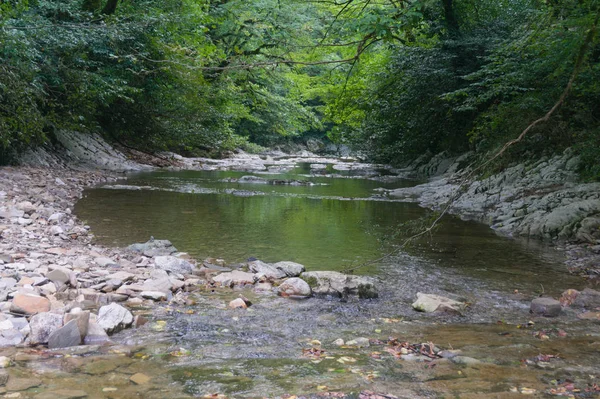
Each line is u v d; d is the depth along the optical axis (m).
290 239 7.75
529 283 5.73
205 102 23.11
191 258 6.26
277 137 42.19
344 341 3.85
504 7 17.30
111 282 4.82
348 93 21.31
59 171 13.88
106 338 3.67
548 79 11.85
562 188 10.41
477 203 11.11
